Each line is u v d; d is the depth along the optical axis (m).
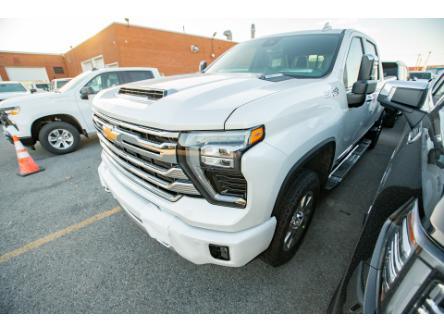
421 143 1.29
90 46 19.61
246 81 1.55
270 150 1.12
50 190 3.30
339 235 2.17
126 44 16.06
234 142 1.04
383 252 0.85
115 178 1.82
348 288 0.92
